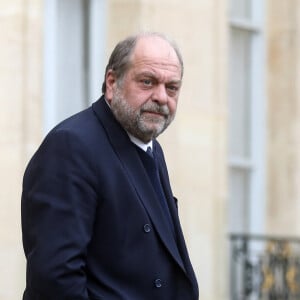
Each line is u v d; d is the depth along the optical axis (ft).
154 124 32.42
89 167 31.91
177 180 72.43
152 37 32.48
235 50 84.53
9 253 64.75
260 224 85.20
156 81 32.19
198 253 73.72
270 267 81.41
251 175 84.99
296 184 85.30
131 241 32.09
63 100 70.64
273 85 85.66
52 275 30.73
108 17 72.13
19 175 65.05
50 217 31.24
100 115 32.96
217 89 75.25
